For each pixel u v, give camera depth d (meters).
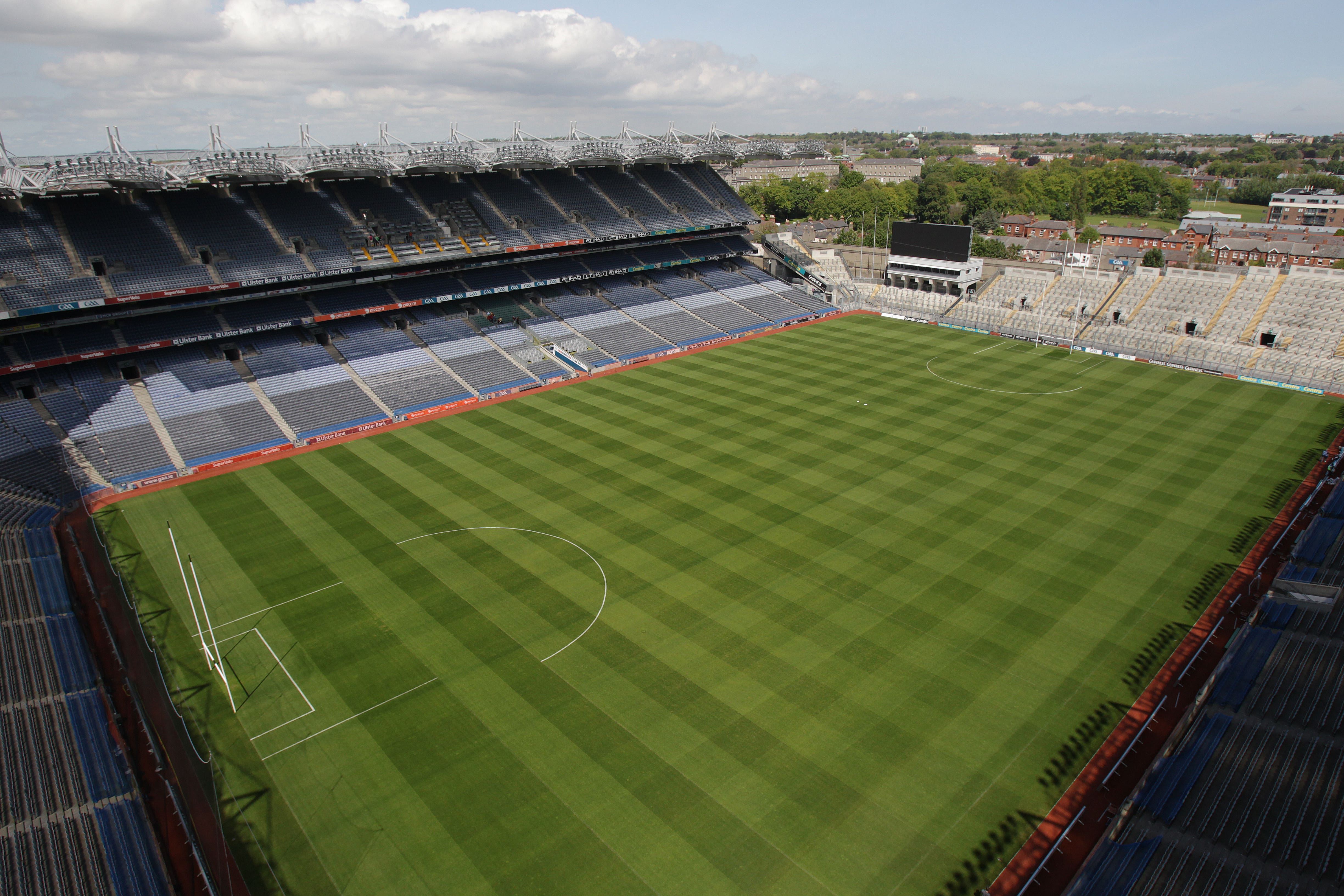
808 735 26.78
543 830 23.36
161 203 62.00
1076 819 23.39
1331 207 154.75
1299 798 22.38
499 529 41.22
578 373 67.94
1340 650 28.66
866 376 66.12
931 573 36.28
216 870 22.44
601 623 33.06
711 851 22.50
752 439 52.69
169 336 57.75
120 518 43.69
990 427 54.09
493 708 28.36
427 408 60.00
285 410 56.69
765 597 34.66
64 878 21.25
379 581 36.56
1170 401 59.03
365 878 22.02
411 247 68.88
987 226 156.62
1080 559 37.25
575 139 77.06
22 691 28.36
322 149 62.16
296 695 29.31
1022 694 28.61
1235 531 39.50
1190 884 20.27
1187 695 28.45
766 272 97.12
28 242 55.09
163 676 30.58
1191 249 130.62
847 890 21.27
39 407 52.41
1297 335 67.69
